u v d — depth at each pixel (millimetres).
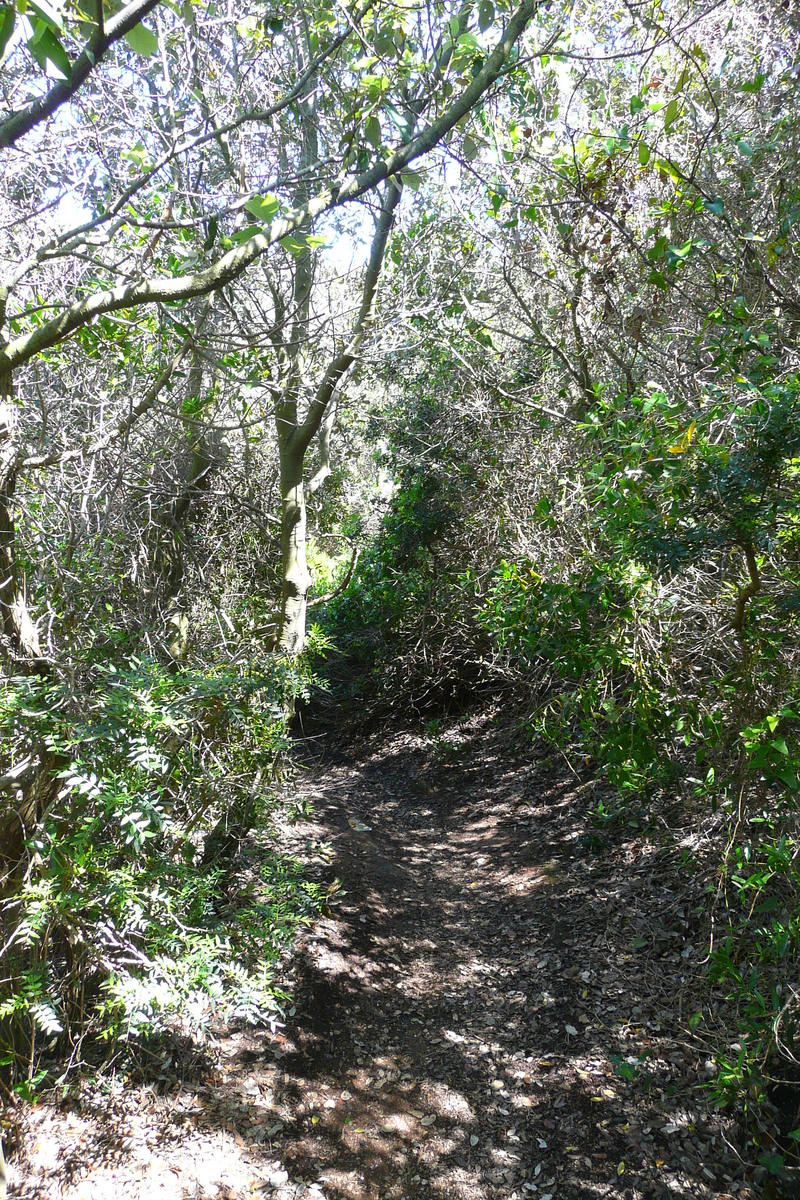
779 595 3174
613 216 4566
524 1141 3613
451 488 8984
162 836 3787
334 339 6086
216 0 4172
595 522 3824
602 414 4355
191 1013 3133
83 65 1914
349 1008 4531
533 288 6562
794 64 4078
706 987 4012
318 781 9227
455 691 9734
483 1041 4281
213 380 5199
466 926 5449
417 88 4059
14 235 3885
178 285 2510
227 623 5535
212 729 4129
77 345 4258
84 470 4039
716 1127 3400
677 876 4910
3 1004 3020
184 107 4289
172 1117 3568
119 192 3979
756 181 4324
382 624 10594
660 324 4441
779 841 3057
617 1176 3346
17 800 3350
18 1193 3002
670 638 3727
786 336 3758
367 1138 3697
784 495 2768
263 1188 3340
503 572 4270
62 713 3324
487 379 7438
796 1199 3014
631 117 4887
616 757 3914
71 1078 3518
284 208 3221
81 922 3289
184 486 4977
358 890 5754
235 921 4027
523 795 7305
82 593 4094
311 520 10156
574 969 4633
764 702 3219
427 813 7781
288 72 4812
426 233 6785
